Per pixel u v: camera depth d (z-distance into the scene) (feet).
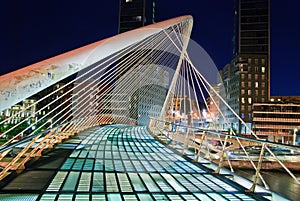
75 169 21.66
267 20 274.77
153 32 27.37
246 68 268.62
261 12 275.80
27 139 18.10
